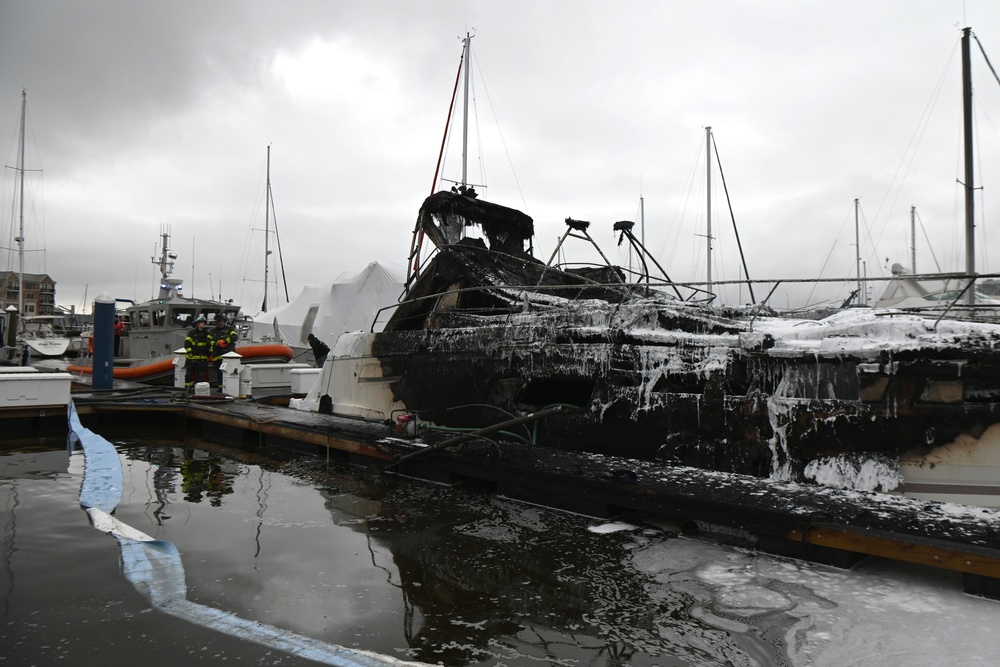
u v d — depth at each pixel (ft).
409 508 18.51
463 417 22.89
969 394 13.83
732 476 16.02
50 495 19.43
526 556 14.52
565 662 9.93
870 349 14.66
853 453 14.90
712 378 16.92
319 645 10.25
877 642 10.46
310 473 23.48
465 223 29.66
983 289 25.09
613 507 17.06
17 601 11.63
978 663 9.78
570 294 26.21
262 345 61.16
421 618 11.37
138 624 10.78
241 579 13.05
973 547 11.55
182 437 32.27
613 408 18.71
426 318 28.04
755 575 13.24
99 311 43.34
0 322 73.26
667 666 9.82
